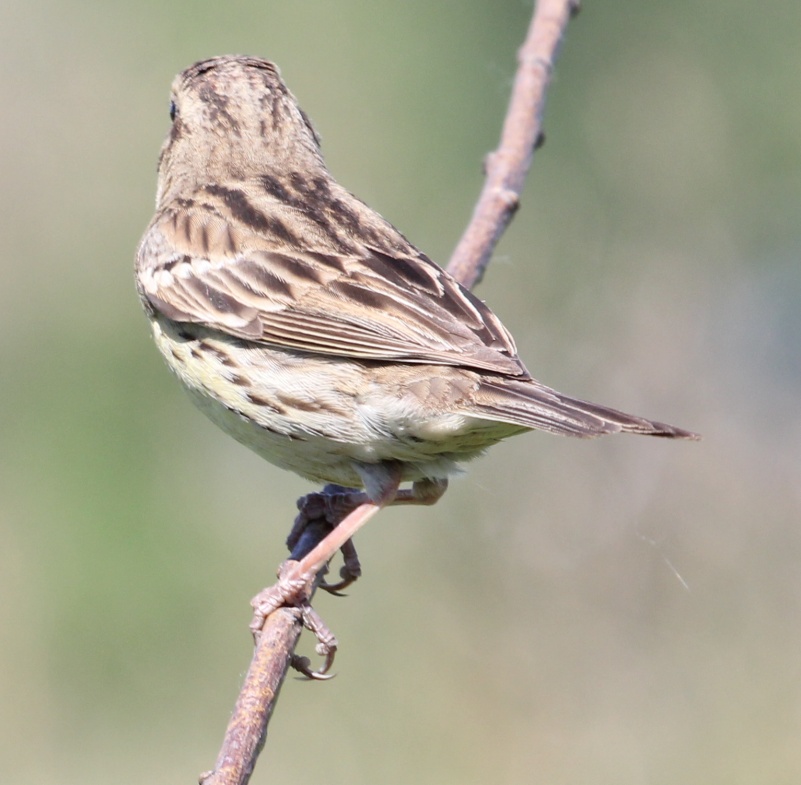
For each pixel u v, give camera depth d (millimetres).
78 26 18000
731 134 18766
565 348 17672
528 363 17547
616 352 17672
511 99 10570
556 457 15992
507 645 15133
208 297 8750
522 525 15734
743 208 18609
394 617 15266
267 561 15289
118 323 16562
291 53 18516
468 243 9719
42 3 17938
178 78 10281
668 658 15000
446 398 8039
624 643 15164
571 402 7809
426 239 18266
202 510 15625
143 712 14555
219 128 9891
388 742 14484
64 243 17062
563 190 18703
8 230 17016
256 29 18469
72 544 15102
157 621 14852
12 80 17609
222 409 8828
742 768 14203
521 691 14859
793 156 18688
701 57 18906
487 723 14688
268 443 8727
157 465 15875
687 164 18766
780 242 18375
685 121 18844
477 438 8219
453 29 18828
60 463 15664
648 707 14688
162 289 8945
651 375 17469
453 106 18703
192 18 18312
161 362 16344
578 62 18969
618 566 15531
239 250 8891
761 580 15461
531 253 18219
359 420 8312
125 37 18141
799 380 17219
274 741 14406
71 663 14641
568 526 15727
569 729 14641
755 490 16094
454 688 14891
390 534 15656
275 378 8516
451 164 18594
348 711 14656
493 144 18703
